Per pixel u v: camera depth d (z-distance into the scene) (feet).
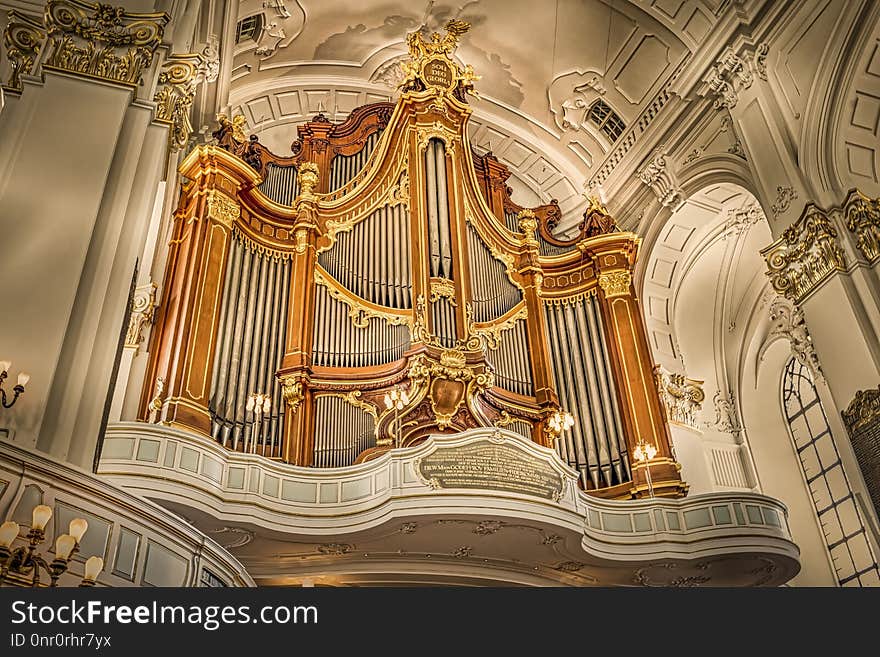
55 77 25.68
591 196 55.31
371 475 31.76
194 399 33.45
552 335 45.75
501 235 47.44
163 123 27.14
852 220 38.83
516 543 32.89
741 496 35.22
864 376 36.37
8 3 27.86
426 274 40.73
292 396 36.52
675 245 53.47
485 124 58.70
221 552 18.79
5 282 21.17
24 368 19.99
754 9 44.32
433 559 33.78
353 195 44.73
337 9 51.75
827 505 51.19
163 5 29.32
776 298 55.11
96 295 22.03
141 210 24.50
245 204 41.81
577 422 42.19
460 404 36.99
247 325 38.01
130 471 28.30
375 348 39.09
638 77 51.57
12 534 14.15
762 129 43.62
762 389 55.67
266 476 31.14
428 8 52.65
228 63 46.14
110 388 21.34
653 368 44.16
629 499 38.81
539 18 52.19
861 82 40.16
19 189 23.06
